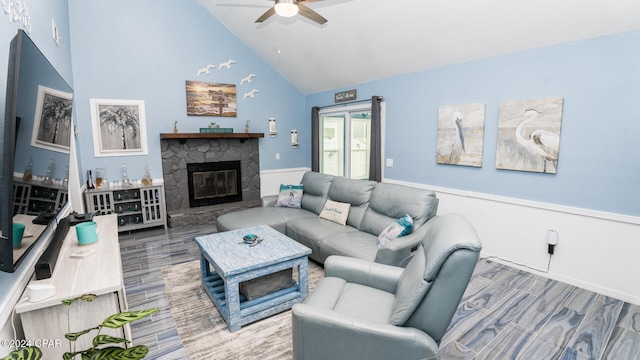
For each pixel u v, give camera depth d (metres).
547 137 2.88
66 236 2.02
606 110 2.54
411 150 4.23
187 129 5.00
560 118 2.79
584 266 2.76
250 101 5.57
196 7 4.86
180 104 4.89
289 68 5.50
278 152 6.02
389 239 2.66
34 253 1.59
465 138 3.55
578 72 2.66
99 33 4.19
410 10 3.18
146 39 4.53
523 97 3.04
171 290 2.77
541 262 3.04
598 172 2.62
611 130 2.53
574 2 2.41
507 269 3.19
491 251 3.44
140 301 2.58
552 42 2.78
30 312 1.25
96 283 1.40
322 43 4.39
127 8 4.35
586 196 2.71
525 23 2.75
